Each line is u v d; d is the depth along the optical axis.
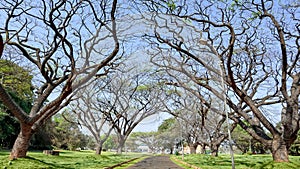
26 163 12.60
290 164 13.67
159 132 49.41
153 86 21.97
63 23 11.80
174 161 25.77
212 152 29.39
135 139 52.78
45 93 14.60
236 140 41.75
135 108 27.48
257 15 13.93
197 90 17.78
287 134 14.42
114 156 30.14
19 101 26.70
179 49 14.01
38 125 14.02
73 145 47.22
